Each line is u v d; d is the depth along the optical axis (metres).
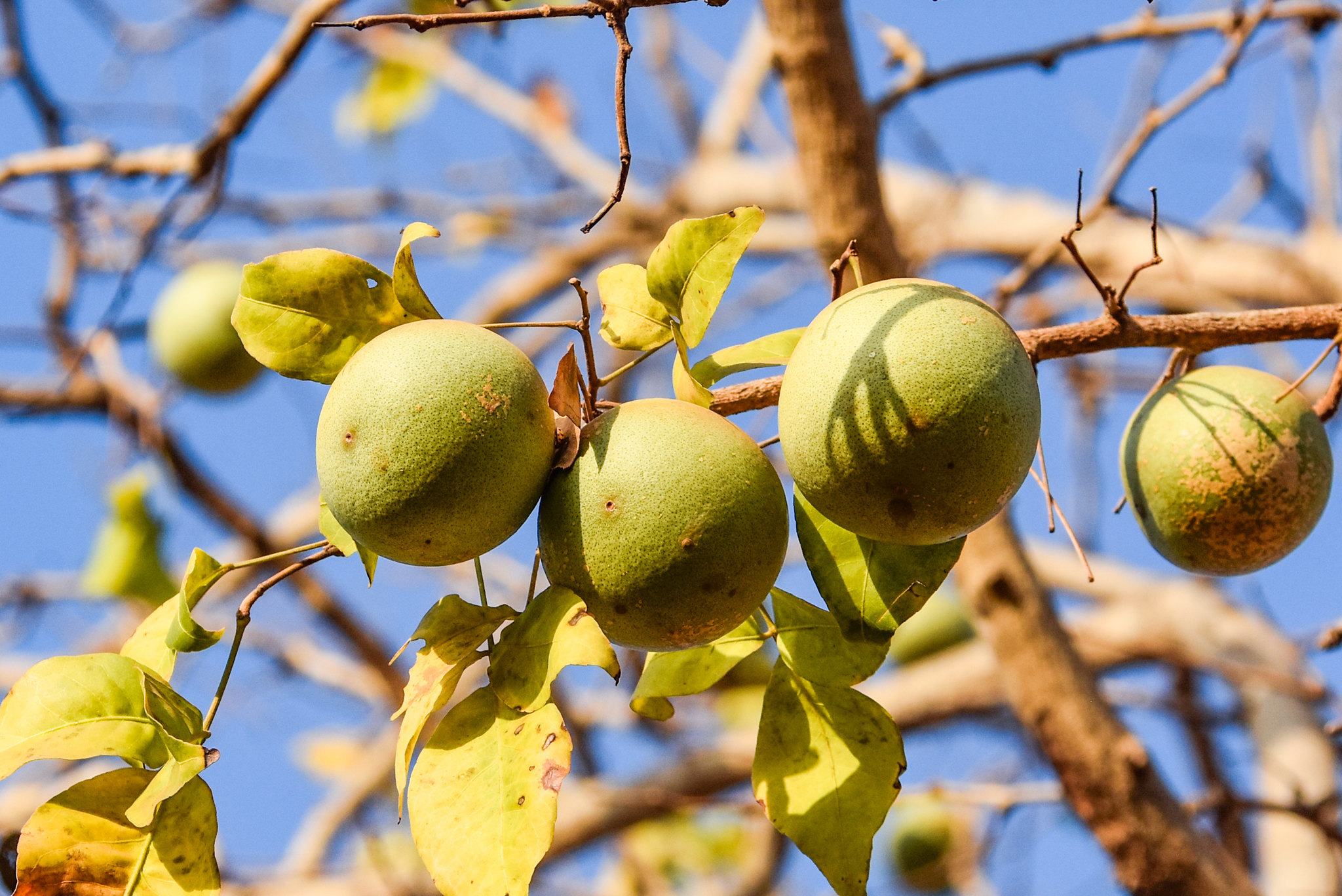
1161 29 4.39
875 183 3.84
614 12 2.11
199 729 2.31
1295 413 2.78
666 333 2.42
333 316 2.39
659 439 2.13
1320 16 4.34
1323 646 3.26
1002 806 4.73
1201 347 2.72
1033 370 2.23
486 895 1.99
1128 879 3.95
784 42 3.79
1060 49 4.40
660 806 5.73
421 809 2.07
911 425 2.08
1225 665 5.66
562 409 2.21
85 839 2.25
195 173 4.58
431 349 2.14
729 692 6.71
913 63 4.40
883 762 2.32
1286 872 5.23
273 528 6.36
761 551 2.13
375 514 2.12
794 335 2.43
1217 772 5.59
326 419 2.18
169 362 5.90
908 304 2.18
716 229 2.29
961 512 2.14
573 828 5.74
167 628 2.49
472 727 2.14
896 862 6.75
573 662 2.04
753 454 2.17
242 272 2.34
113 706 2.27
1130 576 6.62
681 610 2.11
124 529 5.26
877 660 2.37
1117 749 3.96
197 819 2.29
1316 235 5.64
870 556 2.29
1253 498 2.73
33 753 2.21
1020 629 4.09
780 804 2.30
